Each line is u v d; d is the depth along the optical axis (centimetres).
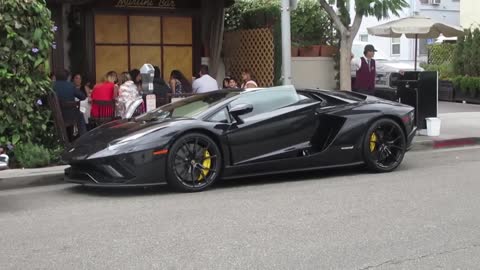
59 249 549
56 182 891
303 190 793
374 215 649
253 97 849
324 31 1648
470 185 805
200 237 576
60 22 1410
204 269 489
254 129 823
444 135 1273
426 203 702
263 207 695
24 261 518
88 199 768
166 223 630
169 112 861
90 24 1430
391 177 876
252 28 1553
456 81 2098
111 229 612
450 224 611
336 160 882
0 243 574
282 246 544
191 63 1555
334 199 731
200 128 787
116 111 1136
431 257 513
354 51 2027
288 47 1139
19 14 946
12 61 949
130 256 524
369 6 1313
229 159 810
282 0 1134
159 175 768
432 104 1269
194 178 789
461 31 1692
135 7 1473
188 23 1548
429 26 1622
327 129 879
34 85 973
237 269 488
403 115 923
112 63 1470
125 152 752
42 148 961
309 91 905
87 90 1325
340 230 593
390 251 528
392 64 2147
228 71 1611
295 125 852
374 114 902
